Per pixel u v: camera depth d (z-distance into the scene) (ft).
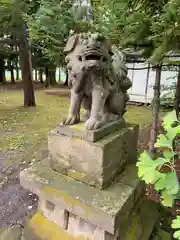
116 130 4.29
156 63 5.65
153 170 2.18
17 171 8.65
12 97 27.02
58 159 4.15
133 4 5.27
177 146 5.61
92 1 6.39
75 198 3.52
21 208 6.53
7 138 12.25
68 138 3.89
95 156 3.63
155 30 4.88
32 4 11.12
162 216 5.10
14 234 4.44
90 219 3.39
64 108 21.38
